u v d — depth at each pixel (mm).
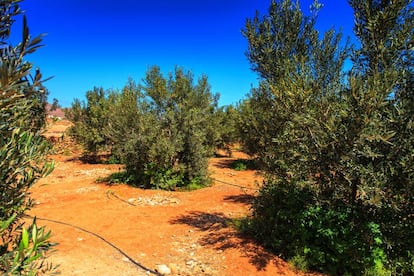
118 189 9359
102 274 3986
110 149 15430
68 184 10047
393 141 3594
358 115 3381
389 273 3932
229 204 7914
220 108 17531
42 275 3502
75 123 16109
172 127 9758
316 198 4180
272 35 5152
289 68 4473
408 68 3832
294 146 4047
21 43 1410
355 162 3730
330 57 4547
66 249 4699
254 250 4863
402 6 3770
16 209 1995
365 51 4105
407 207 3738
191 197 8750
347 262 4074
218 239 5359
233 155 20250
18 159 1704
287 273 4215
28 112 1945
